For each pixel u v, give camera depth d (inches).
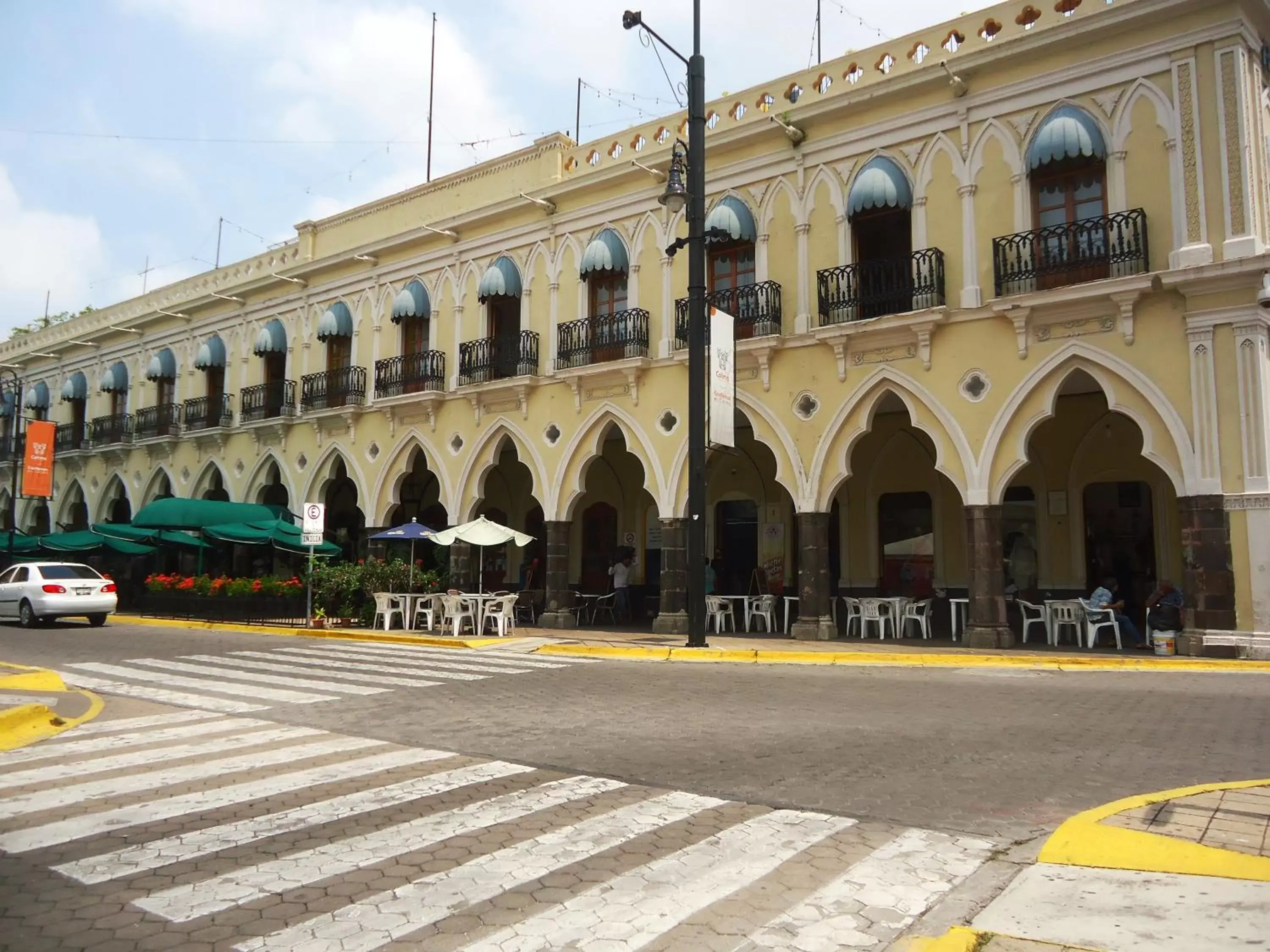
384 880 176.6
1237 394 530.0
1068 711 370.0
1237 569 525.3
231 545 1081.4
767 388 712.4
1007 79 629.6
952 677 490.0
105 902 164.9
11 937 149.2
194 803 232.4
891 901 165.6
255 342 1145.4
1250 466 524.1
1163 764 272.5
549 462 837.8
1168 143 566.6
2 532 1521.9
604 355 807.1
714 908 162.7
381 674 501.7
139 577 1188.5
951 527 755.4
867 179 660.7
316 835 205.5
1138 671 502.9
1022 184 618.2
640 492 957.2
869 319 658.2
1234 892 162.1
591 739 314.5
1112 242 575.5
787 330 713.6
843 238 693.9
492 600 738.8
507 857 190.4
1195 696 406.9
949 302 639.1
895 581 780.6
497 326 922.1
